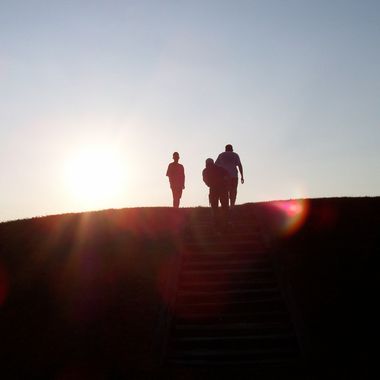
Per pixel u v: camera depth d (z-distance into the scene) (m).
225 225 17.92
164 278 14.65
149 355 11.49
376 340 11.80
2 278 15.73
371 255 15.64
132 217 20.94
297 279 14.44
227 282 14.62
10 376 10.94
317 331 12.20
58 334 12.61
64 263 16.30
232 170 18.83
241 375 10.55
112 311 13.30
